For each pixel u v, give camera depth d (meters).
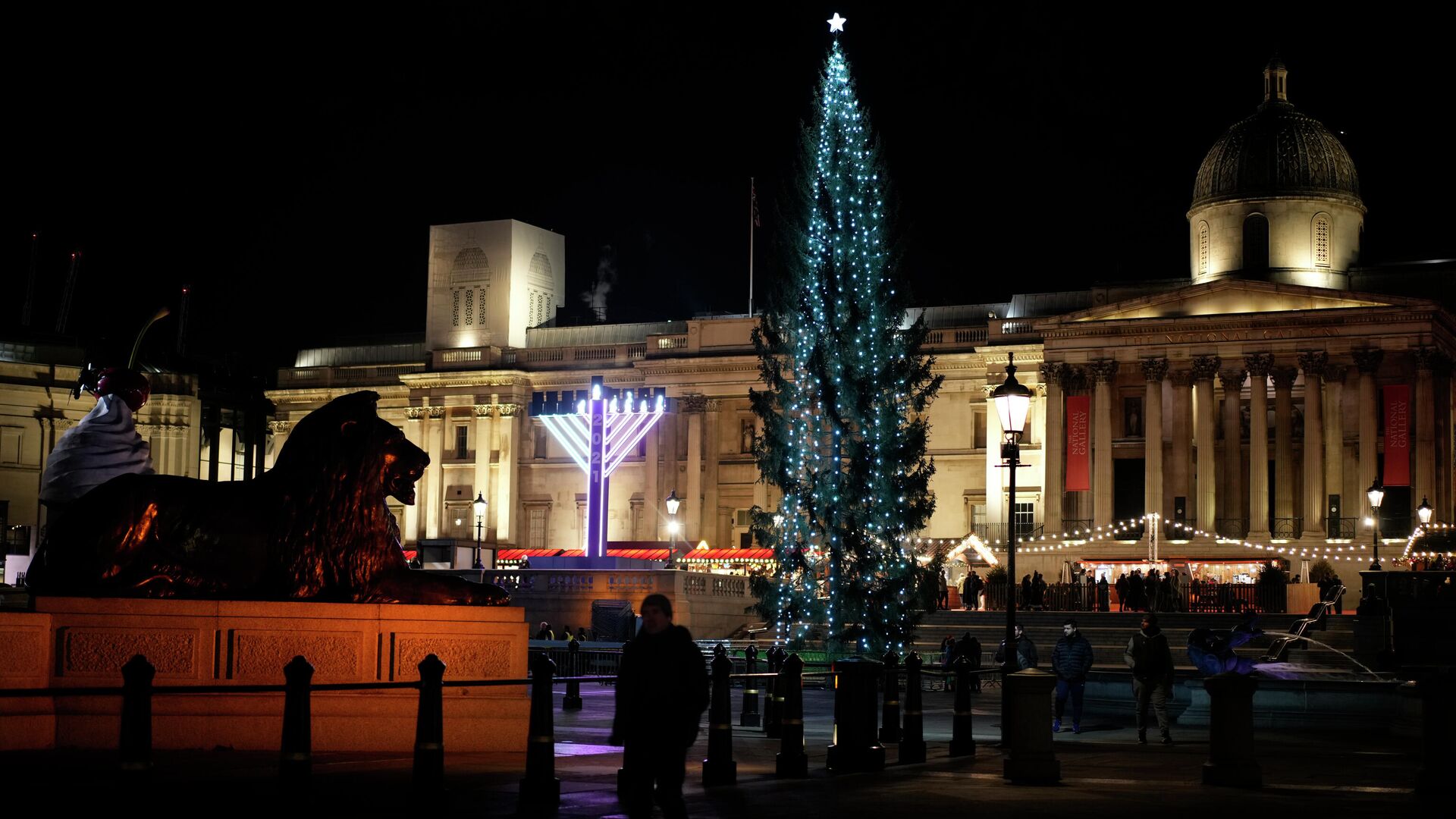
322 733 26.77
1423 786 23.56
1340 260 94.38
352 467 27.78
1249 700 24.95
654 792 19.48
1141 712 34.72
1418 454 85.06
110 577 26.41
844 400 61.62
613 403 82.75
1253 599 73.06
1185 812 21.19
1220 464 92.44
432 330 113.88
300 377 117.50
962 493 98.81
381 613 27.53
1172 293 90.69
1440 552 70.31
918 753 28.47
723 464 104.69
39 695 16.44
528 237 114.69
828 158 63.31
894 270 63.88
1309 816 20.88
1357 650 53.59
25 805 18.72
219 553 27.06
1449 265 92.00
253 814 18.50
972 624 73.31
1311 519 86.50
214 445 111.94
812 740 34.06
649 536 105.81
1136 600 74.06
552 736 20.78
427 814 19.23
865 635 59.78
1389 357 88.69
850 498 60.75
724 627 80.44
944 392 100.06
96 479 29.09
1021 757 24.89
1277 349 88.44
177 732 25.92
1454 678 23.55
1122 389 93.94
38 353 104.88
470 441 110.88
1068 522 91.25
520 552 102.44
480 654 28.14
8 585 52.56
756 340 65.31
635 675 16.89
